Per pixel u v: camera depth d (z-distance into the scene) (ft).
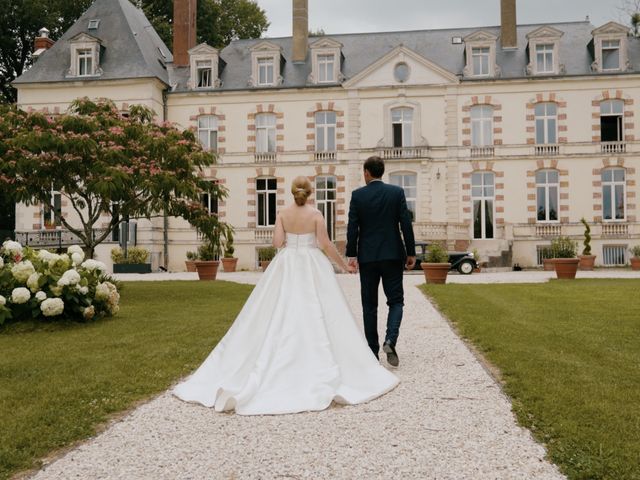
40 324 31.83
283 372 17.80
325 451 13.67
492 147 98.73
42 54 104.83
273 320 18.78
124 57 102.01
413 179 100.32
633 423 14.56
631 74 95.61
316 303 19.25
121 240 93.97
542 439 14.02
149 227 101.04
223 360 18.92
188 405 17.47
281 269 20.03
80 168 48.06
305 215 20.52
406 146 100.01
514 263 98.27
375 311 22.35
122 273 90.48
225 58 110.52
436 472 12.43
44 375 20.81
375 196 21.95
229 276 77.66
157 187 46.75
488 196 99.76
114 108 54.54
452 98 99.50
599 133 96.94
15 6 119.44
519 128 98.53
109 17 107.24
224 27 145.28
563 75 96.94
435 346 25.88
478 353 24.31
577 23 107.45
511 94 98.63
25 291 31.58
